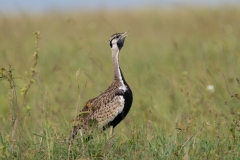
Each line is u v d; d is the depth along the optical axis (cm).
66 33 5728
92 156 2238
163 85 3481
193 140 2328
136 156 2214
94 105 2577
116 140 2394
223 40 4606
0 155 2219
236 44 4428
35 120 2644
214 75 3647
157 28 5994
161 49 4791
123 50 4853
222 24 5419
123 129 2545
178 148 2233
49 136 2342
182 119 2608
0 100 3406
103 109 2567
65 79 3788
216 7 6091
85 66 4188
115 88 2609
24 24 6384
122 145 2328
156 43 5138
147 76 3797
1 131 2480
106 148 2267
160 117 2839
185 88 3244
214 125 2519
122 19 6512
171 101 3170
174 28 5816
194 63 3991
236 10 5931
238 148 2289
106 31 6019
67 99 3359
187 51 4488
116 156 2250
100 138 2370
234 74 3591
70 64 4247
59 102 3192
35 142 2380
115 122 2612
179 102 3095
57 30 5997
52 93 3372
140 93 3325
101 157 2239
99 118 2559
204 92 3067
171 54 4378
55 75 3959
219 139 2320
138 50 4878
